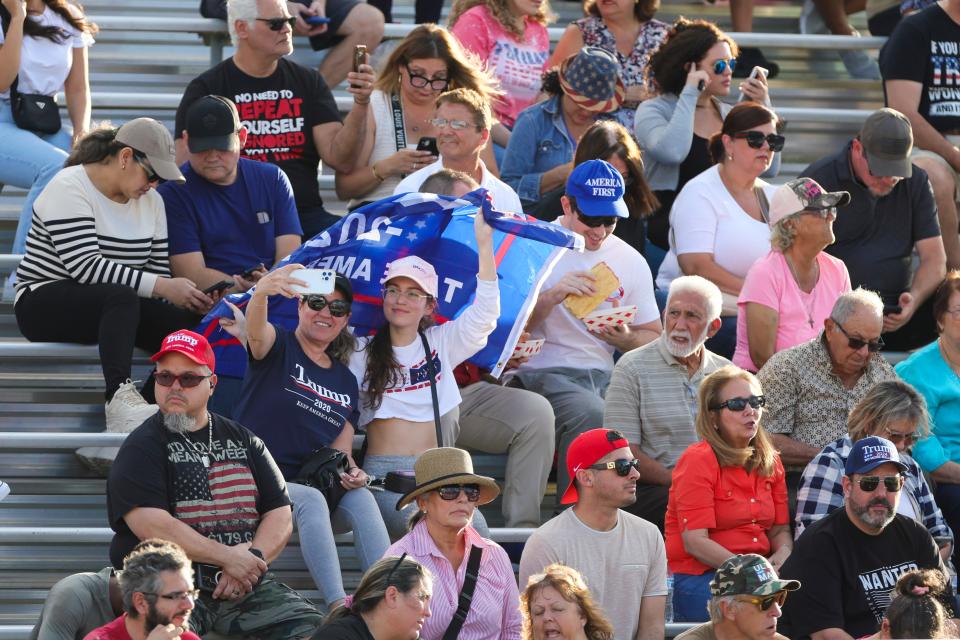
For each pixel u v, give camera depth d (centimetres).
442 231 2412
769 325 2583
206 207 2562
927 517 2295
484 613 1970
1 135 2800
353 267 2358
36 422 2541
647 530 2095
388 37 3353
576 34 3269
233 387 2334
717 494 2217
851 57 3662
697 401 2367
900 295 2827
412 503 2184
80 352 2455
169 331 2462
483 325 2331
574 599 1850
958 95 3192
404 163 2828
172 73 3384
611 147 2711
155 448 1959
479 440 2428
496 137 3180
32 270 2455
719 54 2970
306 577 2314
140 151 2428
